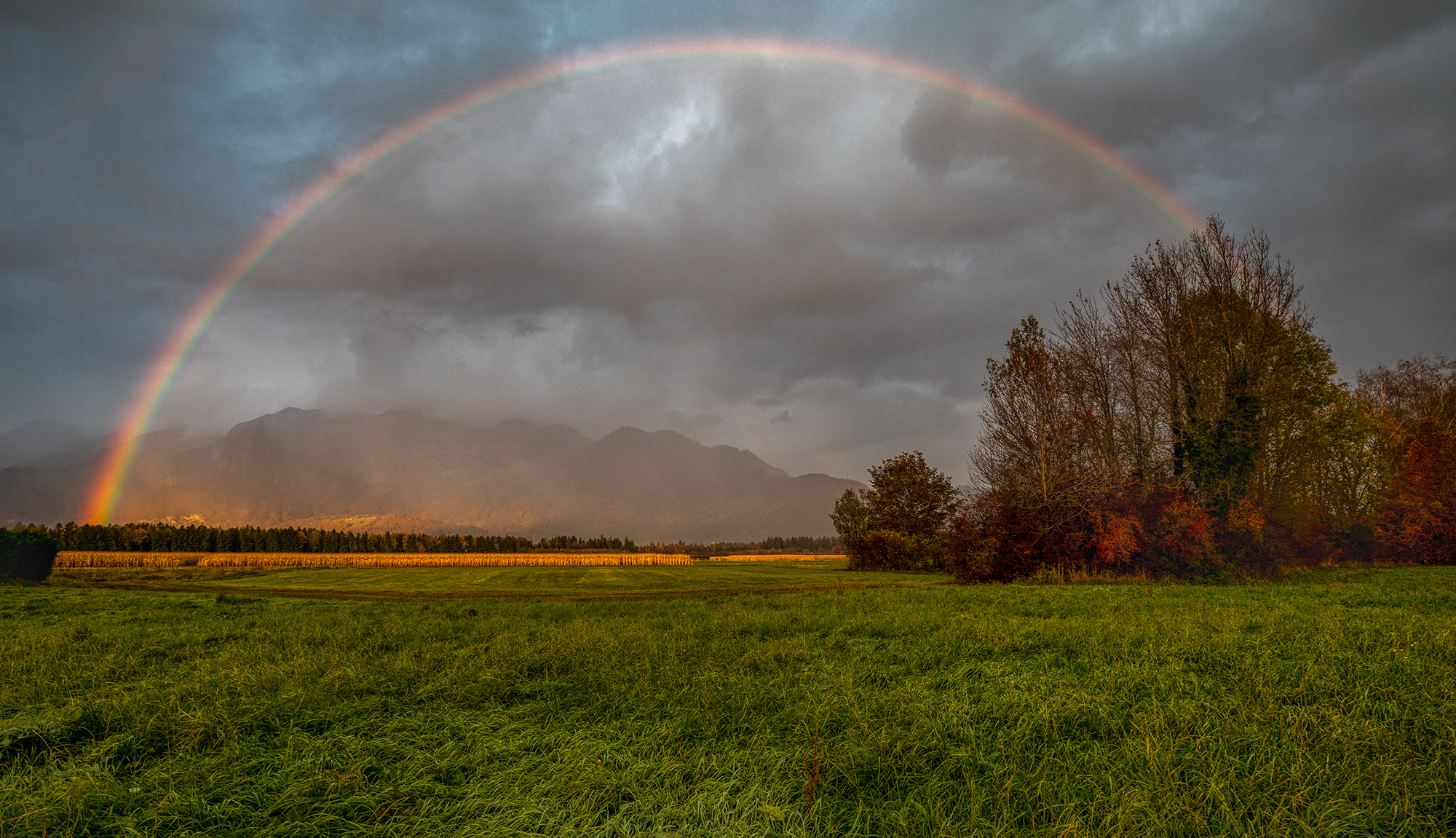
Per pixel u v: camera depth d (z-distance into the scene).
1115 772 6.26
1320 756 6.47
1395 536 48.28
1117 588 28.72
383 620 19.34
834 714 8.14
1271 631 13.23
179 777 6.74
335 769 6.89
